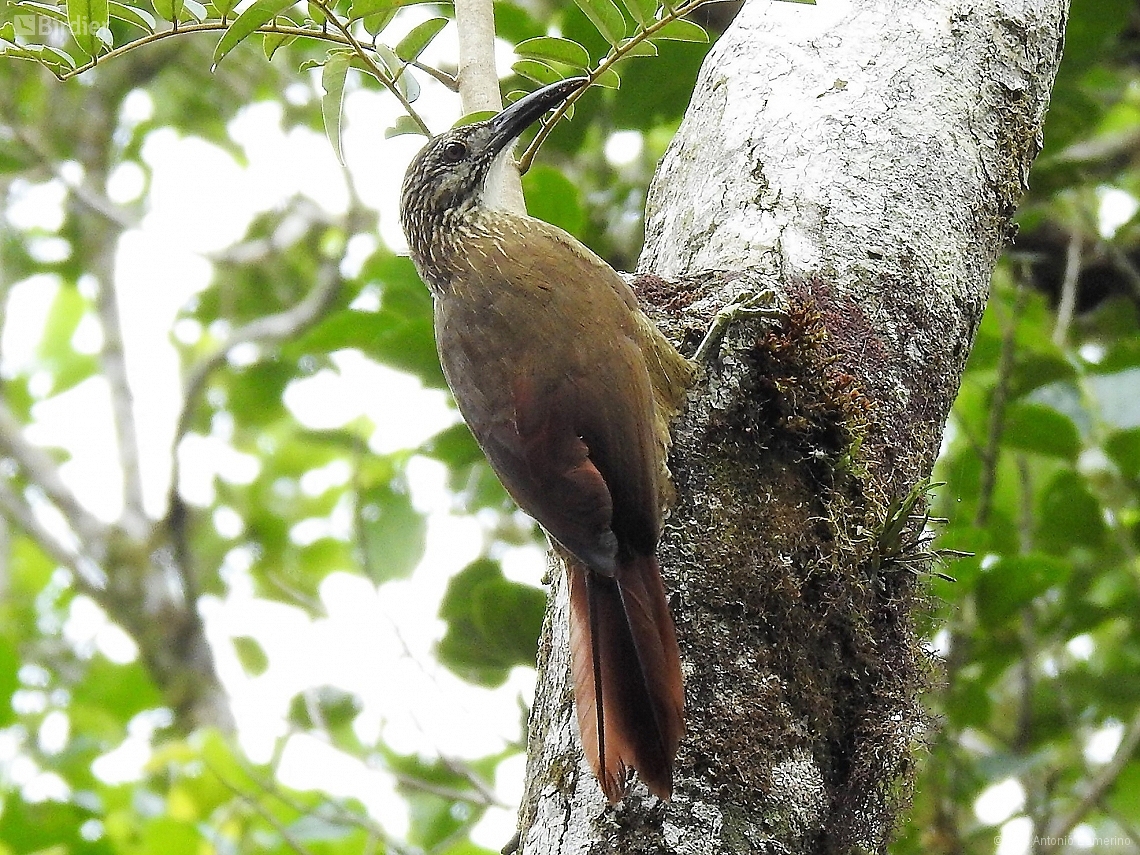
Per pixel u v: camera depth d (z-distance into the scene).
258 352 15.15
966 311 6.22
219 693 14.90
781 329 5.81
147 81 16.11
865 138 6.29
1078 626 9.88
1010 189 6.60
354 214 14.30
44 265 17.19
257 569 13.52
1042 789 10.25
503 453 6.07
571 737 5.25
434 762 10.80
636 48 6.52
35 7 6.02
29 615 17.27
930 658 6.11
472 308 6.55
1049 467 11.50
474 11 7.67
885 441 5.76
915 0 6.73
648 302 6.29
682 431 5.79
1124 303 11.95
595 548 5.32
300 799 10.66
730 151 6.46
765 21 6.88
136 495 16.05
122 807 11.31
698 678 5.16
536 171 8.86
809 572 5.45
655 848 4.80
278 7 6.05
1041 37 6.90
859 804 5.41
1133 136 13.07
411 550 10.64
